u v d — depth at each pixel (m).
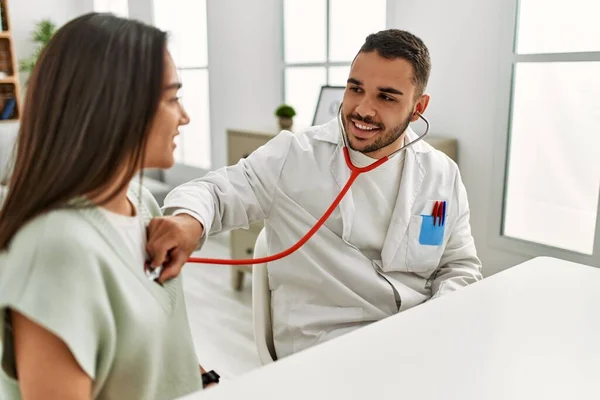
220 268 3.69
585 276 1.34
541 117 2.34
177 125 0.94
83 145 0.80
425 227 1.53
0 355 0.84
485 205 2.54
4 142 3.37
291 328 1.53
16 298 0.74
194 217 1.24
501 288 1.26
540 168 2.38
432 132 2.70
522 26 2.34
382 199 1.50
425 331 1.05
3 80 4.79
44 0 5.21
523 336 1.04
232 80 3.99
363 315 1.49
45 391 0.77
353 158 1.49
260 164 1.55
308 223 1.52
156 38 0.86
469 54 2.48
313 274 1.50
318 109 3.08
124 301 0.85
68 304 0.76
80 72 0.80
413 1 2.67
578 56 2.18
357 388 0.85
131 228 0.96
